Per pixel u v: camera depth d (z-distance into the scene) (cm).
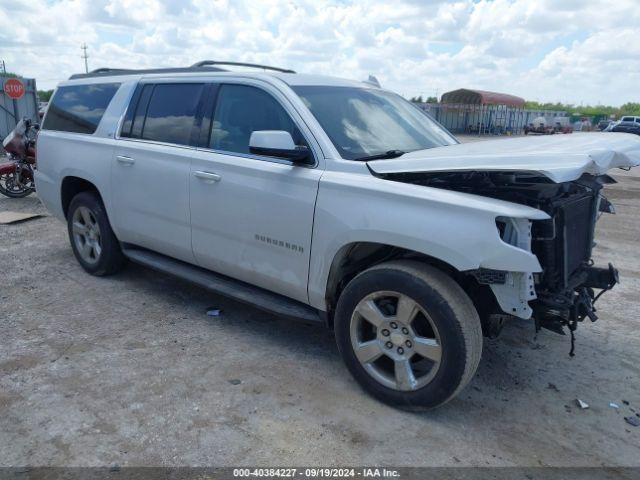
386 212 309
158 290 510
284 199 355
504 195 309
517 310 287
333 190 332
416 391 311
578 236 352
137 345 398
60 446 283
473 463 280
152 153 446
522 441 300
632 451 295
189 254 438
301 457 280
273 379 355
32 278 534
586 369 384
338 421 311
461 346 290
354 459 280
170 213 439
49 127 571
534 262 274
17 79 1548
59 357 376
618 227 837
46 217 817
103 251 518
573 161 270
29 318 439
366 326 341
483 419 319
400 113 436
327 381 355
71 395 329
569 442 301
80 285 518
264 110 384
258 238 377
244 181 379
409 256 329
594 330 450
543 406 336
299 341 413
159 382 347
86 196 521
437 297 293
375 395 331
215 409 319
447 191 301
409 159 318
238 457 279
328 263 339
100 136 503
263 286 393
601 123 5484
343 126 370
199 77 434
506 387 357
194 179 412
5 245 652
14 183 941
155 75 475
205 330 427
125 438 291
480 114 4888
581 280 347
